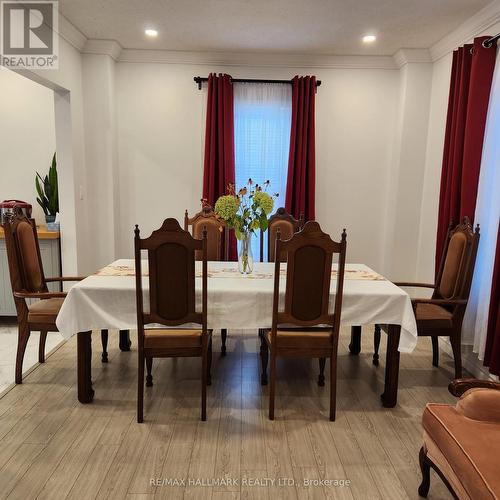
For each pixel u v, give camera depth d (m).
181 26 3.49
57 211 4.03
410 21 3.32
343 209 4.49
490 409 1.65
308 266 2.25
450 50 3.69
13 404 2.53
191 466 2.01
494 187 2.85
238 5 3.06
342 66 4.23
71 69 3.74
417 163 4.20
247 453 2.12
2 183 4.28
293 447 2.18
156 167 4.38
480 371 3.02
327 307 2.32
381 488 1.90
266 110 4.27
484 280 2.92
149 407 2.53
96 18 3.35
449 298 2.83
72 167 3.83
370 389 2.82
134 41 3.89
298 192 4.25
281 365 3.18
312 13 3.18
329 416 2.47
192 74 4.25
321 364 2.83
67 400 2.58
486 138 3.01
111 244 4.25
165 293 2.24
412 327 2.44
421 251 4.27
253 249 4.34
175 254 2.19
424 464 1.80
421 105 4.11
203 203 3.60
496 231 2.84
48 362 3.11
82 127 4.03
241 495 1.84
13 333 3.72
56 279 3.04
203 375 2.35
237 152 4.32
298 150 4.20
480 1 2.95
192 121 4.31
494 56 2.96
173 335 2.33
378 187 4.46
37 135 4.23
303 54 4.16
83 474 1.94
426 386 2.88
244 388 2.79
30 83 4.16
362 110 4.32
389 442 2.24
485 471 1.37
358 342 3.36
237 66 4.23
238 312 2.45
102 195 4.18
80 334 2.46
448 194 3.40
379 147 4.39
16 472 1.95
